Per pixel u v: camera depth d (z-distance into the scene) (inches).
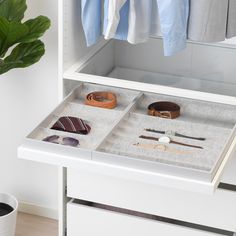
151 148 109.2
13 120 144.6
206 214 122.9
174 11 108.9
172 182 102.8
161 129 114.7
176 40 111.1
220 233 130.3
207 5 109.5
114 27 112.7
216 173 103.3
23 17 129.6
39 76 139.0
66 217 134.1
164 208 124.3
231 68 126.6
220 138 112.2
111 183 125.0
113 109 120.7
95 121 116.6
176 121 115.4
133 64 131.1
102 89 124.9
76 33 122.9
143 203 125.0
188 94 115.5
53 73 138.0
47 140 110.2
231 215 121.8
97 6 117.5
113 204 127.0
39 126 112.6
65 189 131.0
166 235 125.4
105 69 130.9
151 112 118.8
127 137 112.2
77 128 113.1
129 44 130.0
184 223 131.5
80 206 128.1
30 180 148.9
